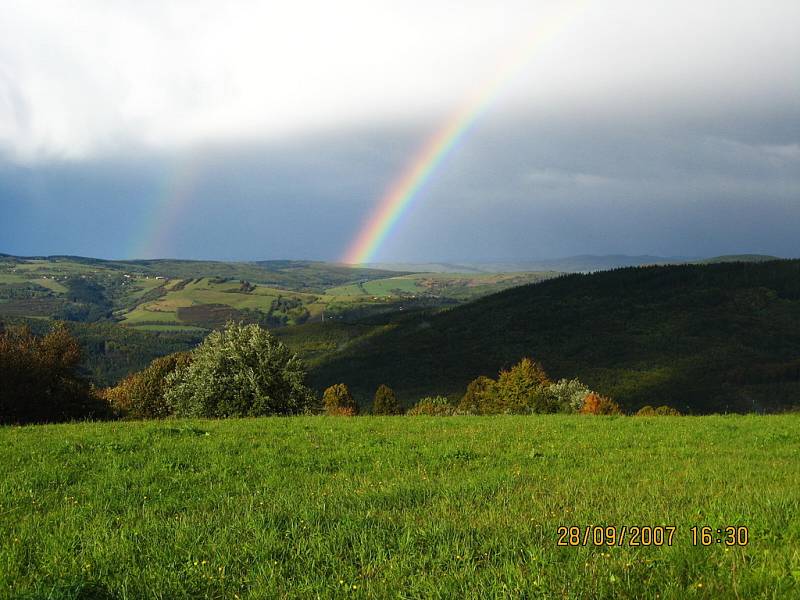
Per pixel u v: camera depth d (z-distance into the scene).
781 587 5.52
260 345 39.16
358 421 23.20
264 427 20.52
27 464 13.02
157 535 7.64
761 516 7.73
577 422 23.27
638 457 14.40
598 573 5.91
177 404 40.72
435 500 9.42
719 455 15.05
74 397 42.44
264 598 5.77
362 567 6.41
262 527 7.81
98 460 13.56
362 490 10.22
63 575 6.23
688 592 5.48
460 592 5.71
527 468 12.77
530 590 5.52
